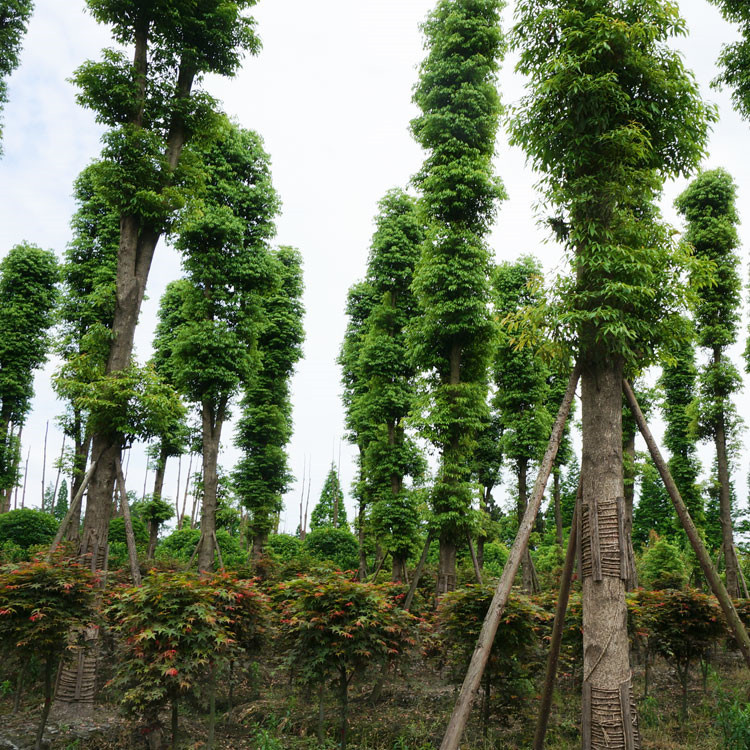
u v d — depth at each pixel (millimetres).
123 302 11211
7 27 15133
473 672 5207
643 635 9555
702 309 20719
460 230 15922
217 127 12922
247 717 9133
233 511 26422
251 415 27469
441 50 16344
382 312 22078
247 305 19094
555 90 6984
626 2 7051
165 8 11766
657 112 7008
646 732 8227
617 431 6562
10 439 28547
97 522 10406
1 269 29844
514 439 22219
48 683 7258
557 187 7301
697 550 6207
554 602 11375
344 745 7527
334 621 7750
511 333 22000
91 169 11164
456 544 14914
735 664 13234
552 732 8180
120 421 10500
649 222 7066
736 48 12516
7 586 7047
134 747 7539
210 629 7070
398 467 20750
